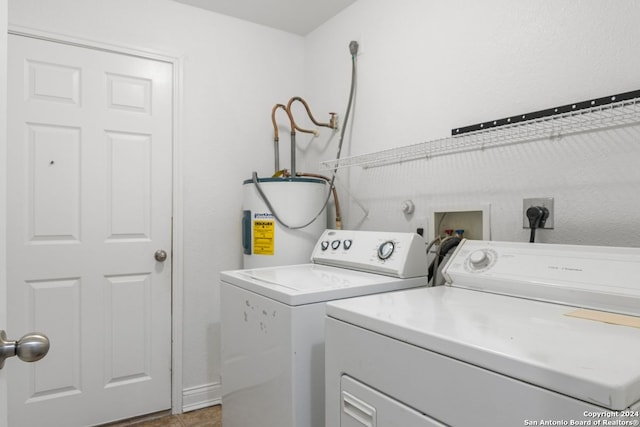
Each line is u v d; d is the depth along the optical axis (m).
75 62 1.91
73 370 1.89
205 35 2.27
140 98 2.07
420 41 1.80
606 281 0.95
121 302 2.02
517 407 0.62
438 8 1.71
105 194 1.98
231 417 1.55
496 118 1.48
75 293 1.91
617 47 1.16
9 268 1.77
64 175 1.89
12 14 1.77
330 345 1.02
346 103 2.25
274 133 2.40
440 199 1.68
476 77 1.55
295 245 2.03
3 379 0.63
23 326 1.79
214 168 2.29
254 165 2.43
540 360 0.61
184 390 2.17
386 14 1.98
